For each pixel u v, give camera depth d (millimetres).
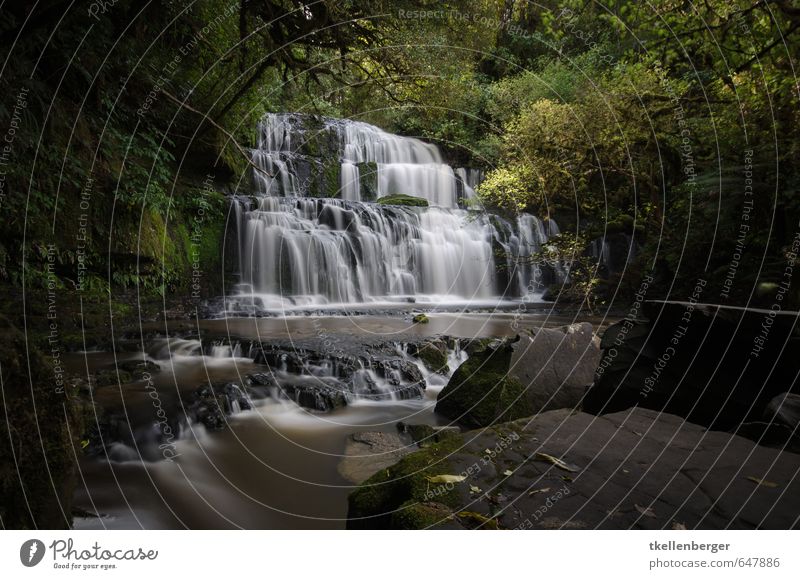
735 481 2018
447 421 4238
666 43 6070
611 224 11508
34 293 6191
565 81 12898
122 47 6773
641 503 1857
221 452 3508
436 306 10633
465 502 1862
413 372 5234
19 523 1564
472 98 15055
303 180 13859
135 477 3092
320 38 5980
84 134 6977
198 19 7602
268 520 2676
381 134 16484
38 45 5953
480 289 12898
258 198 10820
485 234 13430
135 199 7613
